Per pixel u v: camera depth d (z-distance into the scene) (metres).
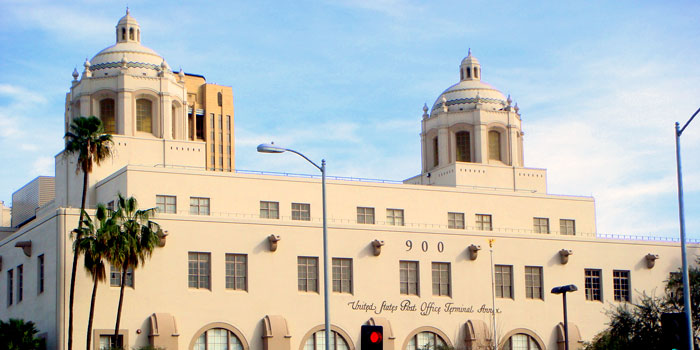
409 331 84.50
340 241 83.31
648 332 82.56
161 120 89.62
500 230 95.19
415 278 86.00
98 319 73.25
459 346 86.31
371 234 84.62
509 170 99.81
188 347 75.81
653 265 96.19
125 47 91.81
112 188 83.75
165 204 82.12
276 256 80.50
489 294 88.50
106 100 89.88
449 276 87.44
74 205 88.12
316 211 87.88
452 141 101.44
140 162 87.31
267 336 78.00
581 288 92.81
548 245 92.31
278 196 86.62
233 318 77.94
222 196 84.38
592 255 94.00
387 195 91.12
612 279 94.50
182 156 88.88
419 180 103.06
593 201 100.19
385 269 84.56
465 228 93.69
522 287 90.31
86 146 71.88
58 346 72.06
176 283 76.31
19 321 70.94
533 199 97.56
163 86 90.00
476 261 88.56
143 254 70.88
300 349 80.00
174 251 76.75
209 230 78.38
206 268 78.00
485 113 100.69
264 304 79.31
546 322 90.50
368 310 83.06
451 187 94.56
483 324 87.19
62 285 73.06
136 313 74.56
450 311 86.50
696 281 84.31
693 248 98.69
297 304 80.56
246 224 79.88
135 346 73.94
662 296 95.50
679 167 47.81
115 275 74.50
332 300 81.81
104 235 68.38
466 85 103.94
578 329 91.12
